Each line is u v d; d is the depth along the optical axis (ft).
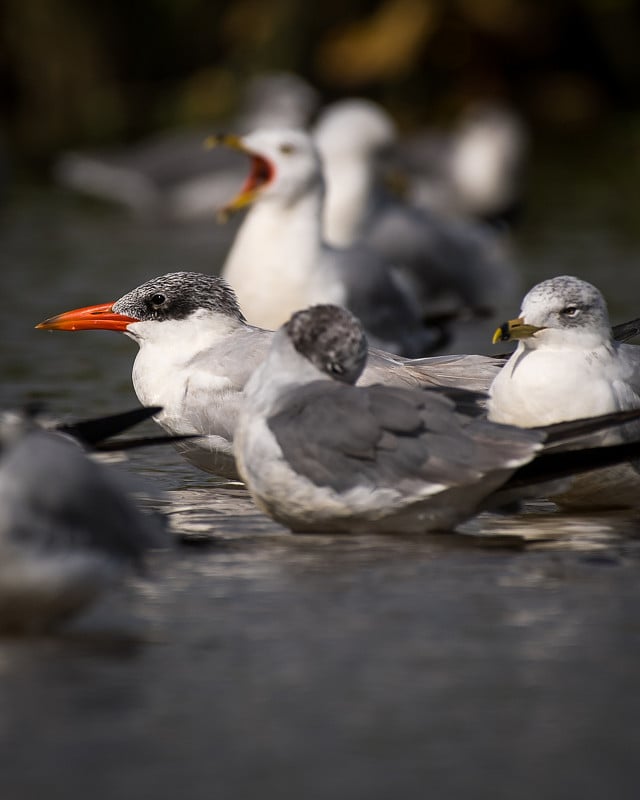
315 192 59.93
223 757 22.72
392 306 61.31
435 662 26.48
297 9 148.77
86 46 145.89
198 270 82.48
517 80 156.46
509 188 103.14
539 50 155.33
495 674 25.93
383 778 22.07
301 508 34.50
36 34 144.97
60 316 42.83
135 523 28.48
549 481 34.40
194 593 30.45
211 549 33.83
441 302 78.38
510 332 37.58
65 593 26.71
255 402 35.60
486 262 79.36
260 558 32.99
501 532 35.37
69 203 115.85
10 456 26.55
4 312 68.85
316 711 24.36
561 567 32.24
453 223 81.30
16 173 128.26
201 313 42.50
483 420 34.32
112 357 59.62
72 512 26.73
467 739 23.34
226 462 41.50
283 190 59.57
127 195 114.32
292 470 34.22
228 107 145.28
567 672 26.02
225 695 25.02
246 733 23.56
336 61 150.00
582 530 35.68
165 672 25.99
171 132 142.82
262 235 59.77
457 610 29.22
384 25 151.43
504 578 31.40
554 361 37.52
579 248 90.33
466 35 152.87
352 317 35.78
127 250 91.91
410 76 151.33
